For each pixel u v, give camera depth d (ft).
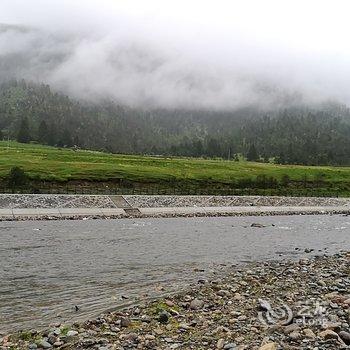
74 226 192.54
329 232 199.72
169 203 283.38
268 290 81.00
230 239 164.96
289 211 306.55
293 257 128.67
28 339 56.70
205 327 59.62
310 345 49.90
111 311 70.13
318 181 450.71
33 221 208.23
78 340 54.95
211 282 89.45
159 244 146.30
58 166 364.38
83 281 91.61
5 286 86.12
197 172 419.95
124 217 242.99
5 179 305.53
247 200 316.81
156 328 59.57
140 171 380.78
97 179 341.00
